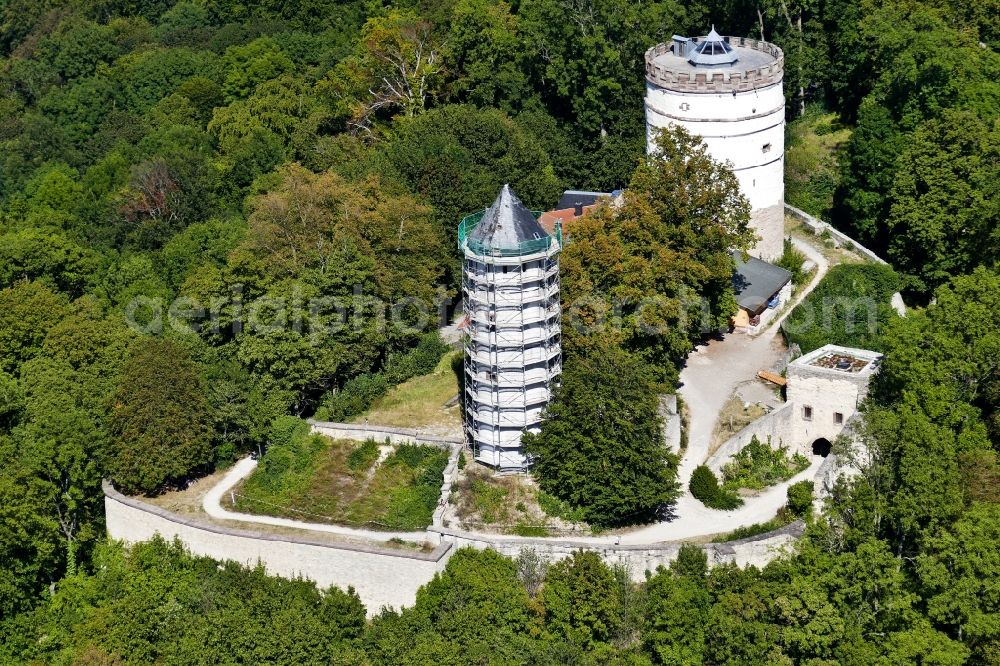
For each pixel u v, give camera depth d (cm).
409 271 15562
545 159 17675
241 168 19188
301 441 14075
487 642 12044
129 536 13875
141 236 18138
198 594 12850
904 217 15900
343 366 14962
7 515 13388
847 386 13638
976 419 13188
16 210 19825
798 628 11888
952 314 13488
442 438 13912
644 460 12750
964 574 11806
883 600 12019
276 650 12038
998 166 15750
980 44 19125
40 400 14400
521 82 19225
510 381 13150
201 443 13925
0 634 13225
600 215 14412
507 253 12669
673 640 11931
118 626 12681
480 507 13175
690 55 15938
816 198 18012
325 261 15025
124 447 13838
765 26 19475
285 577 13088
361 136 19462
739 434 13688
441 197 16450
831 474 13000
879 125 17075
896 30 17588
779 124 15838
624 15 18200
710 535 12775
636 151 17712
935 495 12200
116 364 15000
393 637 12131
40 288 15762
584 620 12088
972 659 11856
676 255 14088
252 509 13575
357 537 13038
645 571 12506
